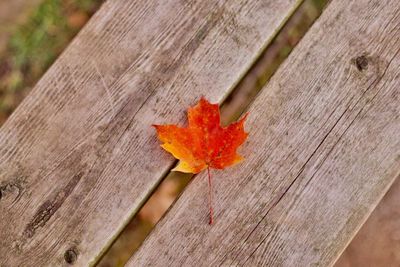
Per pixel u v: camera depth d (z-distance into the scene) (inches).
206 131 37.6
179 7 38.8
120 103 38.5
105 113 38.5
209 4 38.8
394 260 42.5
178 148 37.6
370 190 38.4
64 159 38.4
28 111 38.4
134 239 42.5
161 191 42.3
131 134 38.5
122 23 38.7
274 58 42.8
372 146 38.5
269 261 38.4
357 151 38.5
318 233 38.4
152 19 38.7
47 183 38.4
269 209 38.4
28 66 42.8
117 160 38.5
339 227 38.3
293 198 38.5
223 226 38.4
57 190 38.4
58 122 38.5
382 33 38.8
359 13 38.9
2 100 42.8
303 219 38.4
